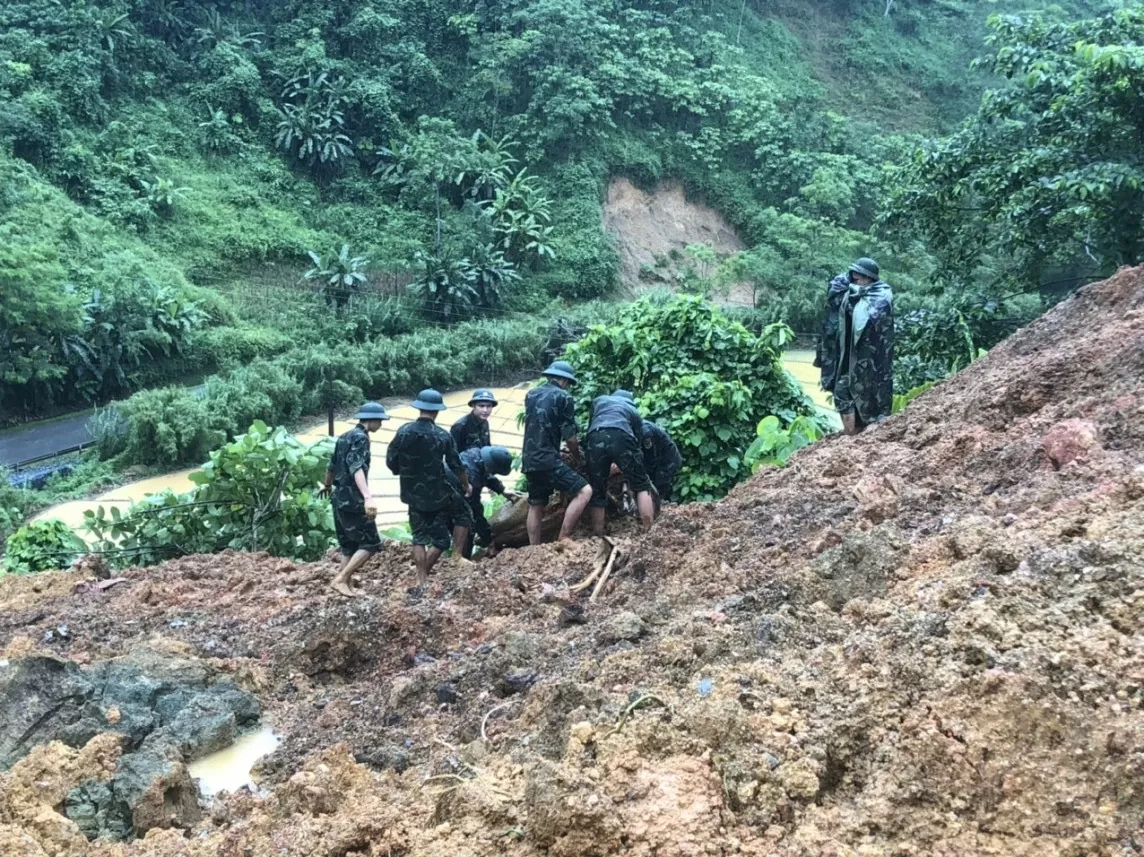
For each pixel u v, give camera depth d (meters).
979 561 3.38
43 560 10.59
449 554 8.15
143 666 4.64
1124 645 2.58
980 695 2.52
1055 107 13.52
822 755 2.52
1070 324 7.44
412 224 43.44
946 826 2.23
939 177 14.99
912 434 6.53
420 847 2.50
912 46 61.00
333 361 30.84
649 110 49.75
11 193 34.06
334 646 5.17
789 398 11.13
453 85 50.09
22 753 3.78
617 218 47.41
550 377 8.24
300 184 44.44
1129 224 13.00
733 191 49.22
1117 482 3.71
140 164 40.44
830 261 41.84
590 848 2.31
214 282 38.47
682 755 2.62
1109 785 2.17
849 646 3.01
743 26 57.00
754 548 5.09
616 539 7.20
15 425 28.56
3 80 38.50
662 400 10.51
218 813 3.28
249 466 10.74
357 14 49.84
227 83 44.91
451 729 3.75
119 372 30.53
